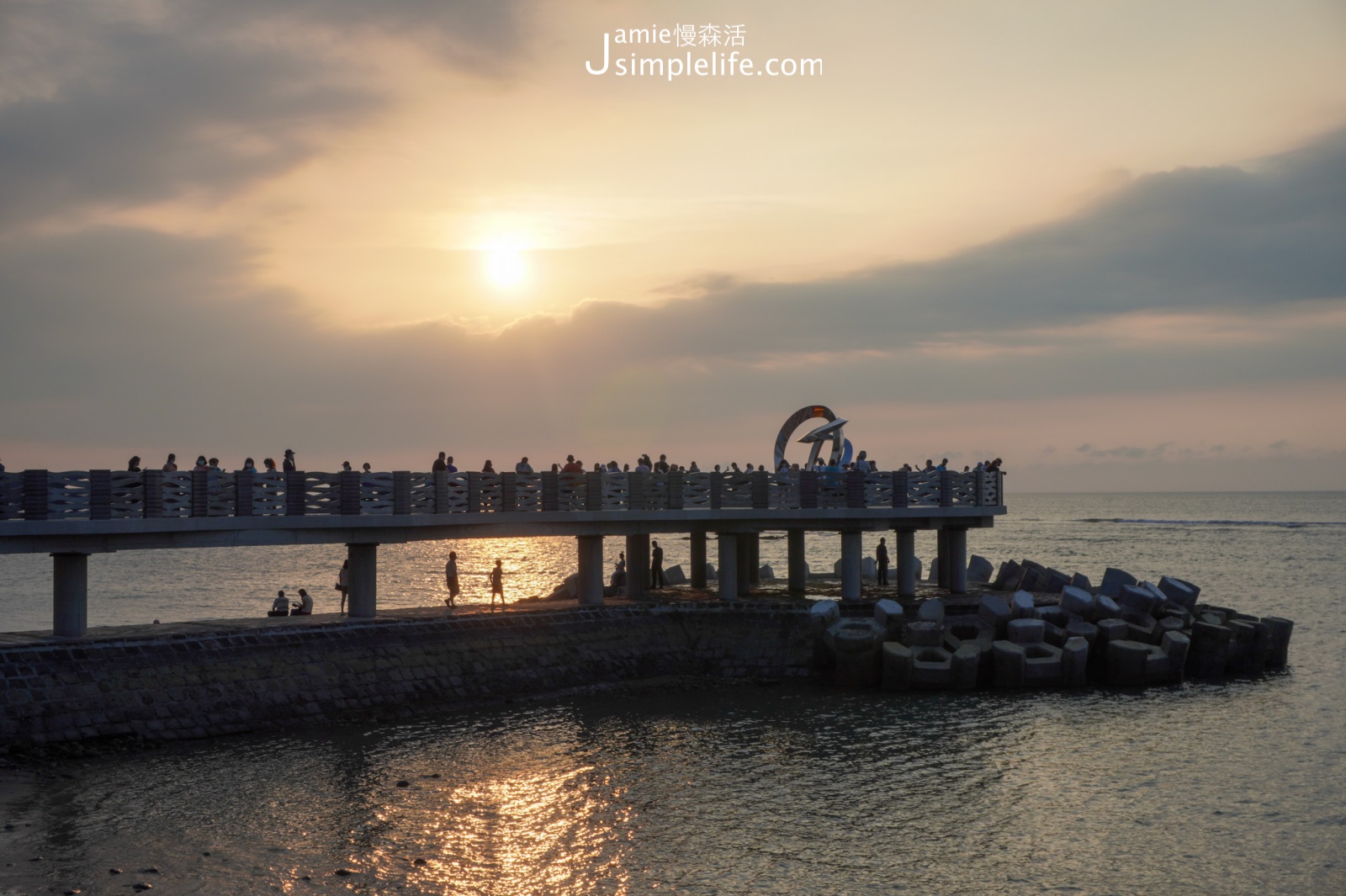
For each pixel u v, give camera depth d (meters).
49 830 22.66
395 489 35.81
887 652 37.94
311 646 32.78
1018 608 41.41
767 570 55.59
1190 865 22.56
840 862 22.34
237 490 32.50
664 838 23.52
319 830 23.33
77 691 28.14
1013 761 29.50
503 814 24.66
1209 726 33.28
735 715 34.16
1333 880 21.88
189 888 20.09
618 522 41.50
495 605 40.38
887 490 44.91
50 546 29.33
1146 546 144.50
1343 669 43.06
